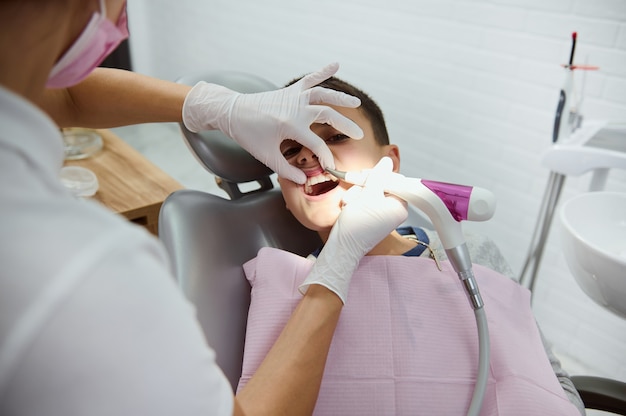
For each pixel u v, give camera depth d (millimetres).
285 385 690
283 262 976
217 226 1051
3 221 354
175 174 2873
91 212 388
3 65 406
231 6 2717
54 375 362
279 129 959
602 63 1631
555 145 1356
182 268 961
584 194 1198
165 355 400
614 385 1036
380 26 2164
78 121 1002
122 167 1685
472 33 1903
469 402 903
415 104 2158
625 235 1202
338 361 905
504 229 2021
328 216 1035
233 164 1090
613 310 1050
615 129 1422
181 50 3123
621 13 1554
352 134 970
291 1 2445
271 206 1152
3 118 373
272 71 2674
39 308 347
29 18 415
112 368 375
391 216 904
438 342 939
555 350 1972
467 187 868
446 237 855
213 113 996
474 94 1965
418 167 2240
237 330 979
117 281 373
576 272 1067
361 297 953
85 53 492
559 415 871
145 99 1013
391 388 896
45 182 390
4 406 371
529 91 1818
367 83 2299
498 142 1951
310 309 792
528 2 1735
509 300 1042
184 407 418
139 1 3223
